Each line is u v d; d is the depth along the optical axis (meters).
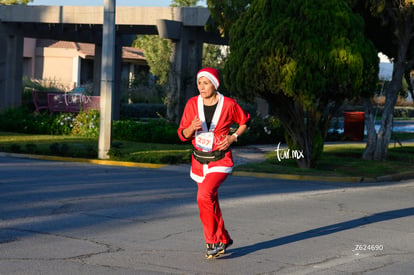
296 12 16.73
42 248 7.38
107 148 18.48
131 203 10.91
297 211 10.71
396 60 21.56
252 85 17.02
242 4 20.86
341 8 16.92
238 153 21.11
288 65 16.30
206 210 6.96
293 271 6.71
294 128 17.94
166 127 24.09
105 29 18.28
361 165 18.94
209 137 6.87
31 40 51.41
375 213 10.81
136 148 21.14
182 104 26.42
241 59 17.36
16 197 11.08
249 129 25.48
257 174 16.55
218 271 6.62
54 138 23.53
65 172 15.23
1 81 28.31
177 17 26.03
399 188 14.87
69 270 6.44
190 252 7.41
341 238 8.55
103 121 18.44
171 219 9.52
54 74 51.69
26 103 31.31
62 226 8.71
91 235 8.20
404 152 23.44
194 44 26.94
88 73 53.25
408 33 19.81
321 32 16.58
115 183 13.52
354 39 16.92
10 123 26.05
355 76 16.69
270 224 9.41
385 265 7.10
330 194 13.16
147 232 8.50
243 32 17.66
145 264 6.78
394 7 19.19
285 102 17.61
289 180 15.85
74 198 11.21
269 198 12.18
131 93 40.25
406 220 10.17
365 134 32.84
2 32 28.06
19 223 8.83
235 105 6.92
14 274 6.24
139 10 26.25
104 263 6.77
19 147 19.17
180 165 17.83
